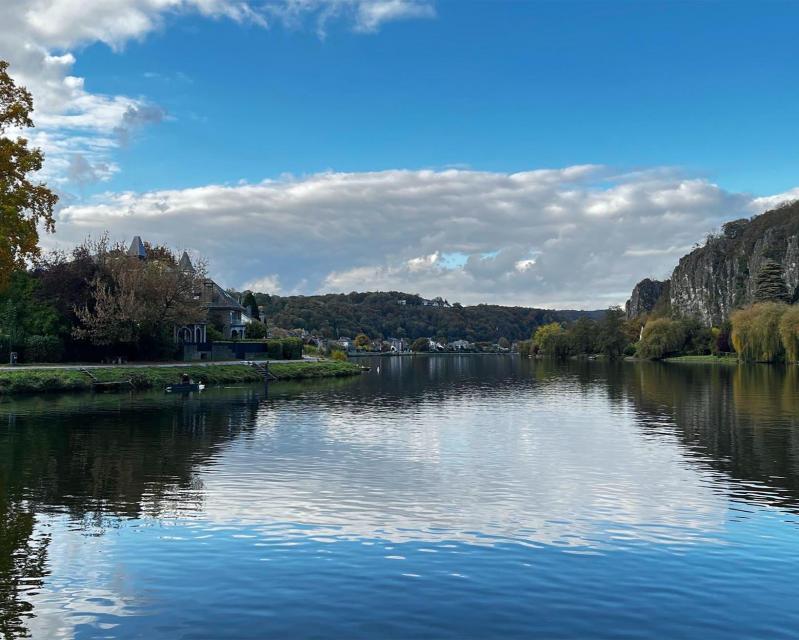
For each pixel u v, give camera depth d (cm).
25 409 5012
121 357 8088
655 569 1678
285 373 9475
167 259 10525
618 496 2425
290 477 2720
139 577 1609
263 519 2097
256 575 1623
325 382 8962
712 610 1441
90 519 2092
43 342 7600
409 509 2228
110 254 8544
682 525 2061
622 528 2028
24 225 5434
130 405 5381
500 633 1325
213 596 1498
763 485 2605
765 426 4281
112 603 1460
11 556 1750
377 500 2347
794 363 13575
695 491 2505
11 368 6556
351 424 4381
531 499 2375
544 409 5422
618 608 1447
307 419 4631
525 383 8944
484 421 4584
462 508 2247
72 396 6012
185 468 2886
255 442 3594
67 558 1736
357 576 1619
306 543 1866
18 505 2256
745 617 1409
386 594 1512
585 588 1555
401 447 3459
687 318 19938
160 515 2141
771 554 1798
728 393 6900
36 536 1917
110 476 2716
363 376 10938
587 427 4259
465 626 1355
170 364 8231
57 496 2380
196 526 2022
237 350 10481
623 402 6022
